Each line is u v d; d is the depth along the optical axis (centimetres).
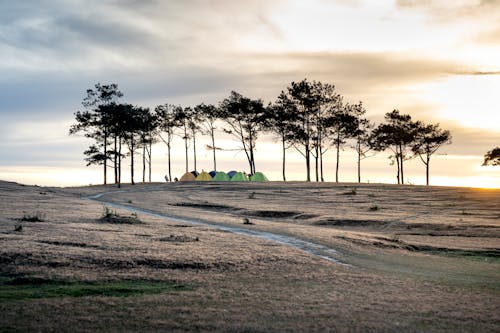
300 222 5050
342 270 2362
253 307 1617
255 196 7519
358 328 1420
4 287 1814
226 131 11650
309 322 1466
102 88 10619
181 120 12025
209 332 1354
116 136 10506
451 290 1998
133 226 3538
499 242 3762
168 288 1858
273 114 11194
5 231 2859
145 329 1370
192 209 5834
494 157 9956
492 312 1641
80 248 2444
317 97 10981
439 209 5953
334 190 8362
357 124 10869
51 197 6278
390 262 2769
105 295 1723
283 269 2302
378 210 5788
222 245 2811
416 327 1446
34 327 1360
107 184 10606
